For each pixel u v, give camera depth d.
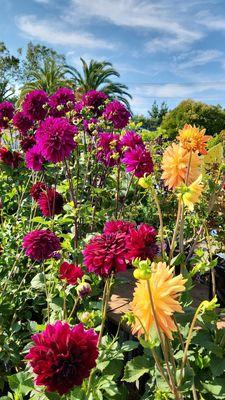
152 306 1.22
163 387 1.71
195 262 2.04
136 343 1.97
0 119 4.71
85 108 3.60
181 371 1.55
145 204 4.14
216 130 18.94
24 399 2.50
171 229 3.55
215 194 2.30
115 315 2.63
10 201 4.38
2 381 2.79
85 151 3.69
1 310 2.91
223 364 1.78
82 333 1.39
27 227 3.42
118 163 3.19
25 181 4.32
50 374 1.31
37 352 1.35
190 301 1.89
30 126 4.11
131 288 3.13
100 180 3.66
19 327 2.81
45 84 26.17
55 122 2.61
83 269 2.67
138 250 1.71
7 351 2.77
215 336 1.88
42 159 3.30
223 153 3.00
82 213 3.00
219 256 2.78
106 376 1.83
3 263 3.28
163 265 1.30
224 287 2.59
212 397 1.84
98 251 1.73
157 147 4.20
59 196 3.16
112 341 1.98
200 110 18.78
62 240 3.25
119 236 1.78
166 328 1.26
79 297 2.02
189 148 1.87
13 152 4.27
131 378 1.82
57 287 2.49
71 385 1.33
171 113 19.45
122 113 3.60
